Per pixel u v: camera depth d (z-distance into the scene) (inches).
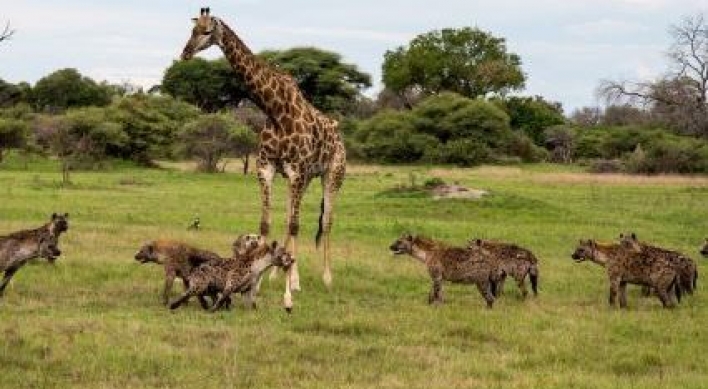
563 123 5290.4
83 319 621.6
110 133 3312.0
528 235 1341.0
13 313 643.5
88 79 5457.7
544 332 653.3
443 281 814.5
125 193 2005.4
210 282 685.9
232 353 559.5
